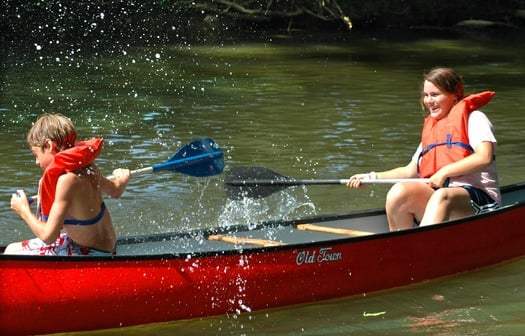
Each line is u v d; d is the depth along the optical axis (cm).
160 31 2011
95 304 479
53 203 473
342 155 889
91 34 1930
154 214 698
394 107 1177
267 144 940
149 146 930
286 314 522
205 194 756
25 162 848
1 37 1853
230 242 582
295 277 529
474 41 2036
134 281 486
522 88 1366
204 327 499
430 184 581
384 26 2325
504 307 530
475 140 575
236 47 1855
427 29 2305
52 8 1958
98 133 995
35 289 464
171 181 792
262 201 745
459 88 595
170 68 1536
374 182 596
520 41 2045
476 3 2339
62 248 491
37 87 1305
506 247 615
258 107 1170
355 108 1167
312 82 1406
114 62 1594
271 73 1500
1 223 666
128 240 562
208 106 1173
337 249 538
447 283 576
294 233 621
